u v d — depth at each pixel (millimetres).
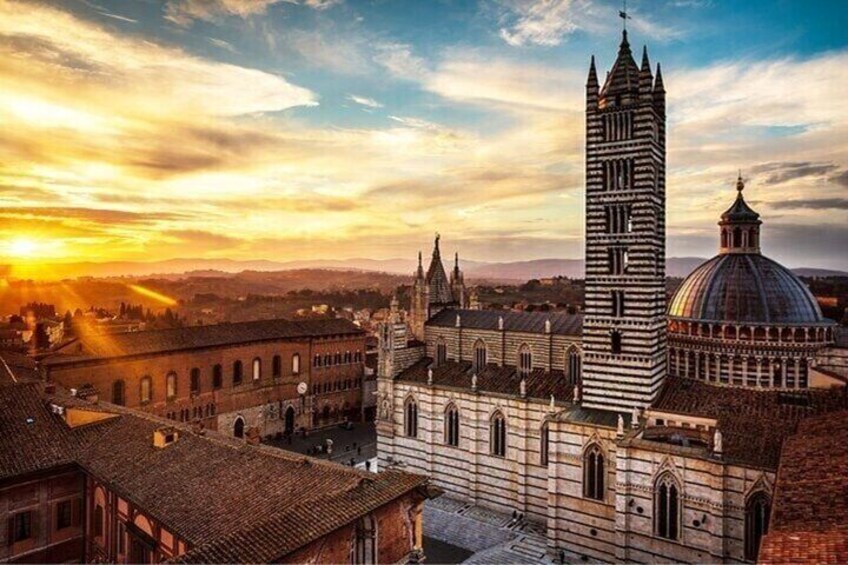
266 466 45969
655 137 66562
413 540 43594
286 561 33688
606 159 66875
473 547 69062
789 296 65438
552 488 65938
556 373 80625
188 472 47469
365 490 40844
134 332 99062
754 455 51500
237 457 48062
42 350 95312
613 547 61938
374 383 131750
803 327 63250
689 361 69250
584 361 68688
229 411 105750
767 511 50031
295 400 116562
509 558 65562
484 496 79812
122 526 49469
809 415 55719
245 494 42875
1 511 50594
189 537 39312
